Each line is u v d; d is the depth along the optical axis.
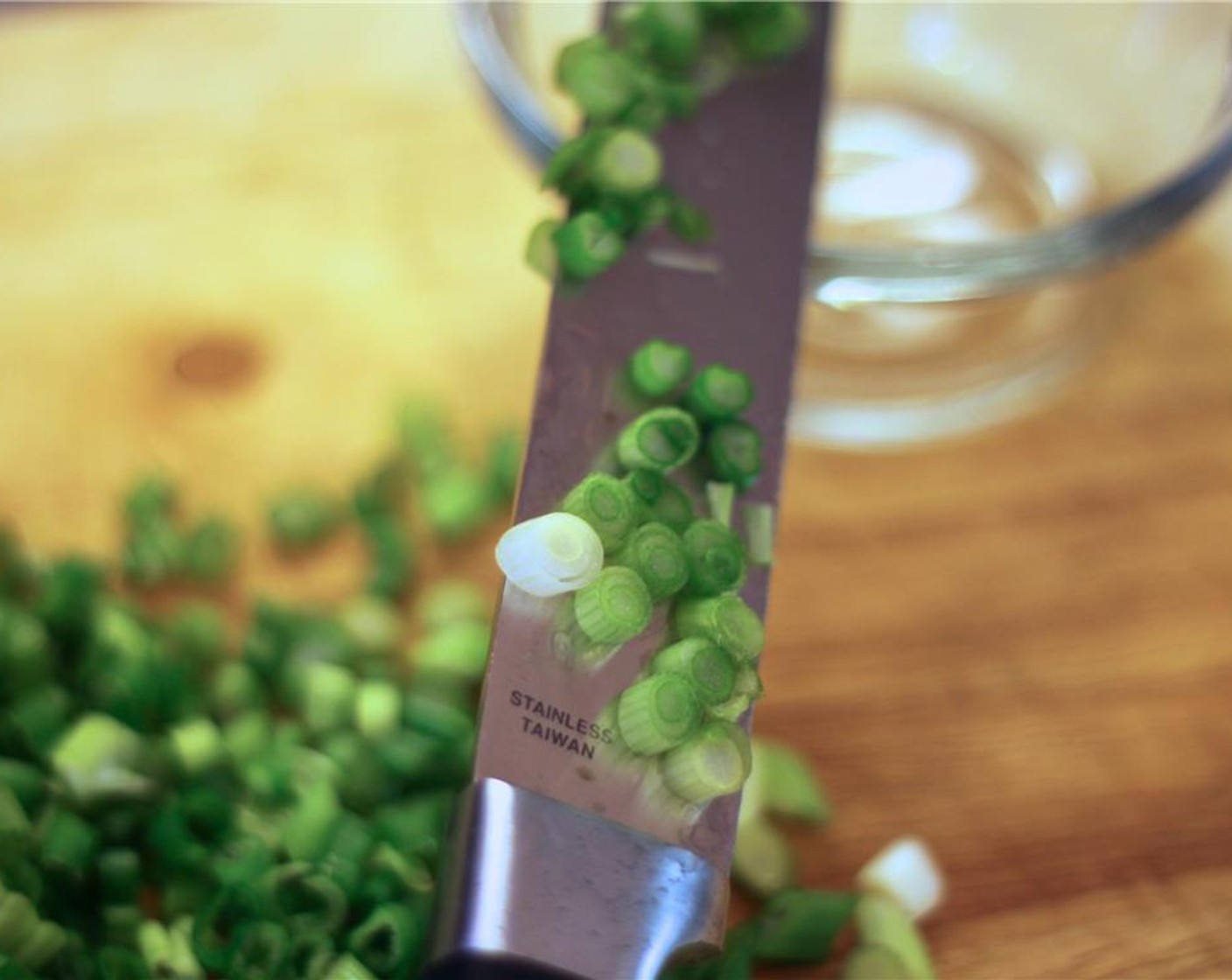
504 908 0.30
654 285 0.35
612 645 0.31
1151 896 0.36
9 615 0.37
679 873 0.31
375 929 0.35
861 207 0.43
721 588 0.32
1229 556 0.40
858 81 0.45
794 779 0.37
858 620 0.39
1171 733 0.38
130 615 0.38
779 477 0.34
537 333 0.43
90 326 0.42
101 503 0.40
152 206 0.44
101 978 0.35
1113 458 0.41
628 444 0.33
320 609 0.39
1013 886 0.36
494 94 0.40
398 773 0.36
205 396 0.41
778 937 0.35
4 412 0.41
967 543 0.40
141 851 0.36
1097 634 0.39
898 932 0.35
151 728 0.37
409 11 0.48
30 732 0.36
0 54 0.46
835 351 0.42
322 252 0.43
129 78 0.46
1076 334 0.42
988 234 0.43
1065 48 0.44
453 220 0.44
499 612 0.31
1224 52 0.42
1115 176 0.44
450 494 0.40
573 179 0.35
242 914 0.35
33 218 0.43
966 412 0.42
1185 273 0.43
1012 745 0.38
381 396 0.42
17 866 0.35
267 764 0.36
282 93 0.46
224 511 0.40
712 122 0.37
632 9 0.38
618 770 0.31
